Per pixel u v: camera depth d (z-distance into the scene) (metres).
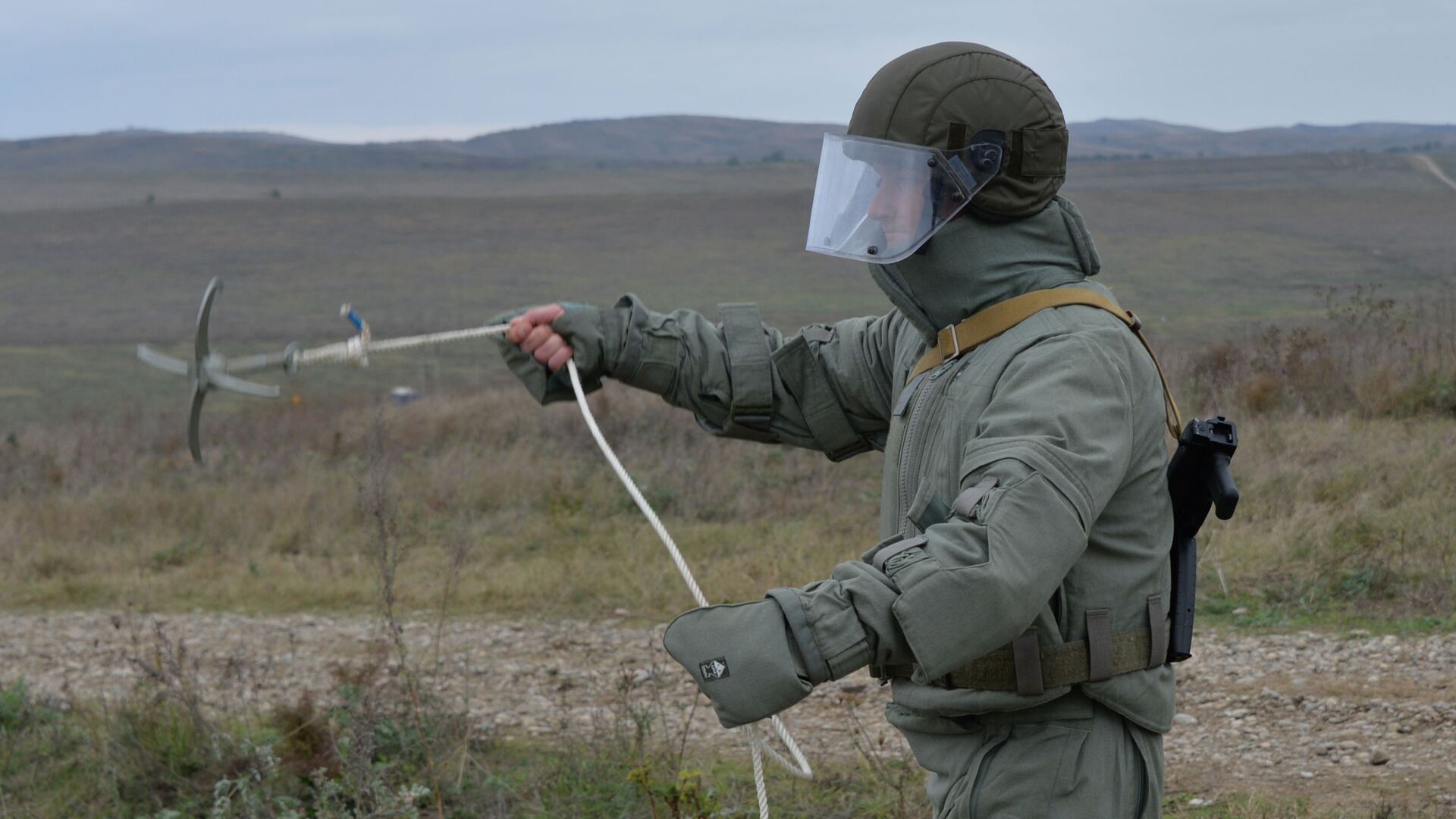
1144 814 2.16
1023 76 2.16
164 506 11.53
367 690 5.26
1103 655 2.05
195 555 10.21
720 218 132.38
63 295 87.38
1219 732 5.16
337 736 5.05
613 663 6.79
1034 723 2.10
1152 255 80.31
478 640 7.40
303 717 5.21
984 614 1.80
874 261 2.15
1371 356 11.73
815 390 2.65
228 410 25.20
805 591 1.92
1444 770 4.54
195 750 5.28
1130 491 2.07
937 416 2.16
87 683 7.11
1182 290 57.50
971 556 1.82
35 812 4.98
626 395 15.78
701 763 5.10
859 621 1.86
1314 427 9.97
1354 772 4.62
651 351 2.67
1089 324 2.08
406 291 82.25
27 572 9.98
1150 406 2.09
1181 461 2.19
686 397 2.70
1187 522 2.22
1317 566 7.00
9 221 145.12
